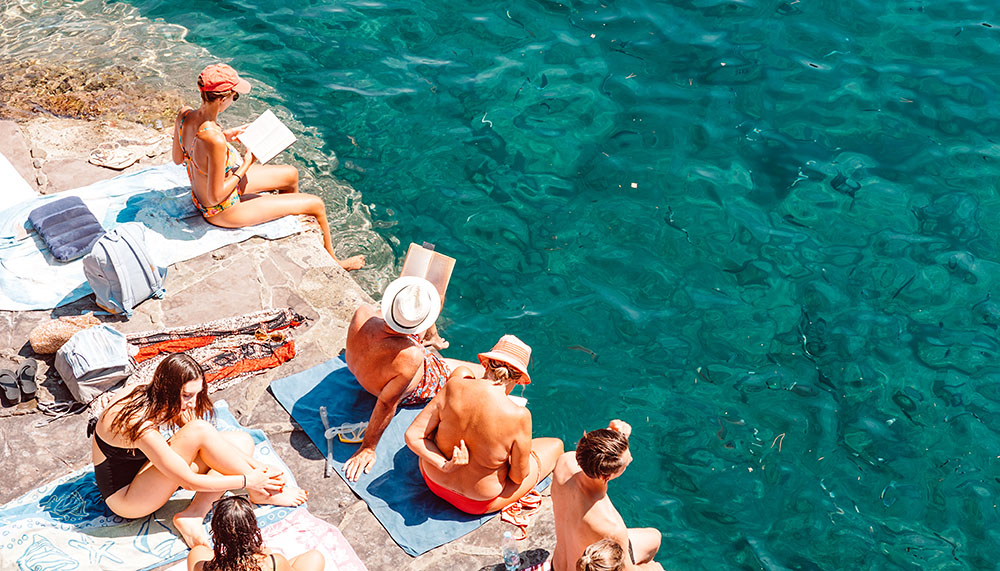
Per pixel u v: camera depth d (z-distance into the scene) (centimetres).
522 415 645
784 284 1005
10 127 1091
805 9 1370
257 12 1383
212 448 629
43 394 768
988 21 1341
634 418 902
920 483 848
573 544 604
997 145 1145
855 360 938
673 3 1388
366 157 1152
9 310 851
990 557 797
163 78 1238
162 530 660
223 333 834
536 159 1142
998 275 1005
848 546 809
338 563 660
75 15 1372
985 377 917
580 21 1354
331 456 739
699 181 1112
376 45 1318
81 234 909
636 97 1223
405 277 759
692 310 986
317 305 893
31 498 680
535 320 979
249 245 952
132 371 773
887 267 1016
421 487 718
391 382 717
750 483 853
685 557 807
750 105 1209
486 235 1062
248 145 938
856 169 1123
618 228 1065
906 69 1259
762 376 930
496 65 1279
